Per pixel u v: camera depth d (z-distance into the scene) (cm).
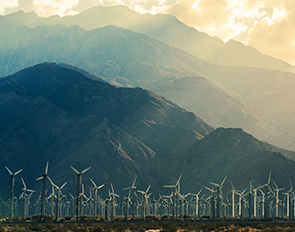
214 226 16912
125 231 15812
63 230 15250
